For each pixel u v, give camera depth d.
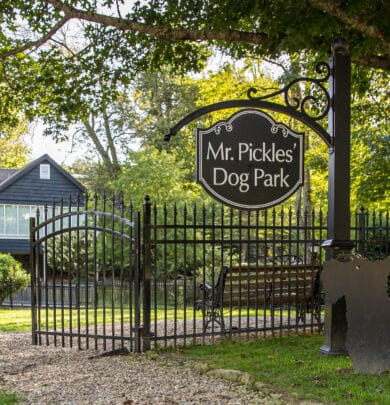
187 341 6.98
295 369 5.15
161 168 21.38
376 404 4.00
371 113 12.58
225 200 6.16
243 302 7.12
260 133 6.27
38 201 27.25
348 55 5.98
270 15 6.77
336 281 5.30
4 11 8.56
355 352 5.05
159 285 17.09
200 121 29.84
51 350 6.58
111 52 9.36
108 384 4.82
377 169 12.77
